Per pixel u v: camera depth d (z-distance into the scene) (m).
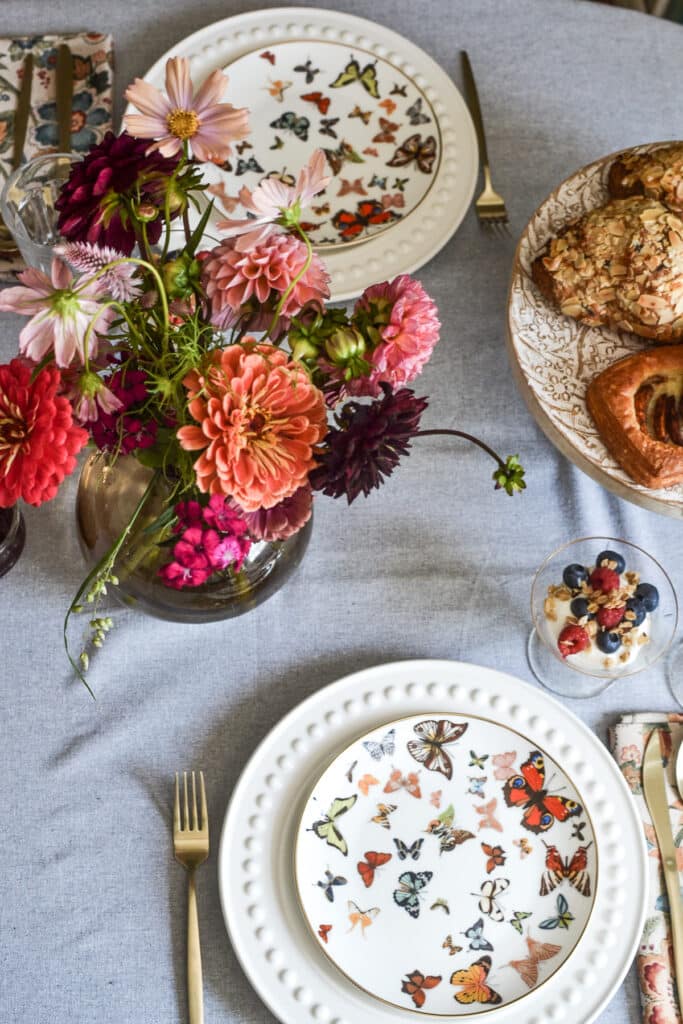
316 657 0.81
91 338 0.50
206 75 0.98
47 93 0.97
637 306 0.86
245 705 0.79
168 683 0.79
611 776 0.76
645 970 0.71
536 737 0.77
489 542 0.86
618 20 1.06
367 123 0.98
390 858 0.72
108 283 0.49
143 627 0.81
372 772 0.74
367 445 0.50
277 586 0.74
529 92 1.03
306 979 0.69
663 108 1.04
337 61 0.99
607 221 0.88
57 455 0.48
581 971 0.70
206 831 0.73
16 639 0.80
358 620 0.83
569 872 0.72
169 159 0.52
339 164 0.96
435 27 1.06
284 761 0.75
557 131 1.02
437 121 0.97
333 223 0.94
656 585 0.81
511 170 1.00
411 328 0.51
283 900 0.71
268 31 1.01
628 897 0.72
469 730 0.75
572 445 0.85
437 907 0.71
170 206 0.54
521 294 0.90
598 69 1.05
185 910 0.72
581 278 0.87
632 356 0.87
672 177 0.89
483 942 0.70
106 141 0.52
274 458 0.49
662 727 0.79
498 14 1.06
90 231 0.52
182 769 0.76
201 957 0.71
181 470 0.56
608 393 0.84
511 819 0.73
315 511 0.86
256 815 0.73
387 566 0.85
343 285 0.91
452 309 0.94
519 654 0.82
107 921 0.71
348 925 0.70
